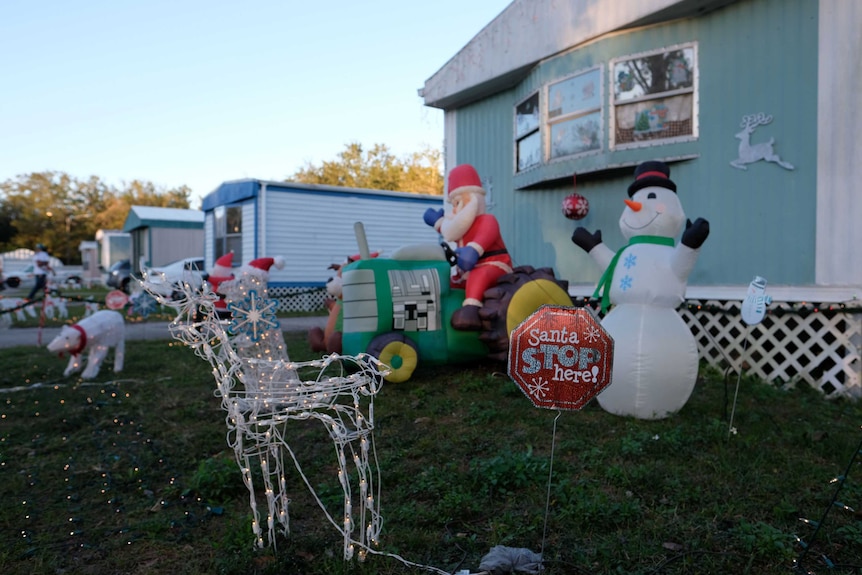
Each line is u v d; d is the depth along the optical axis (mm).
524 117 9492
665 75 7523
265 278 5086
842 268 6293
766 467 3977
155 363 8531
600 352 2855
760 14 6828
